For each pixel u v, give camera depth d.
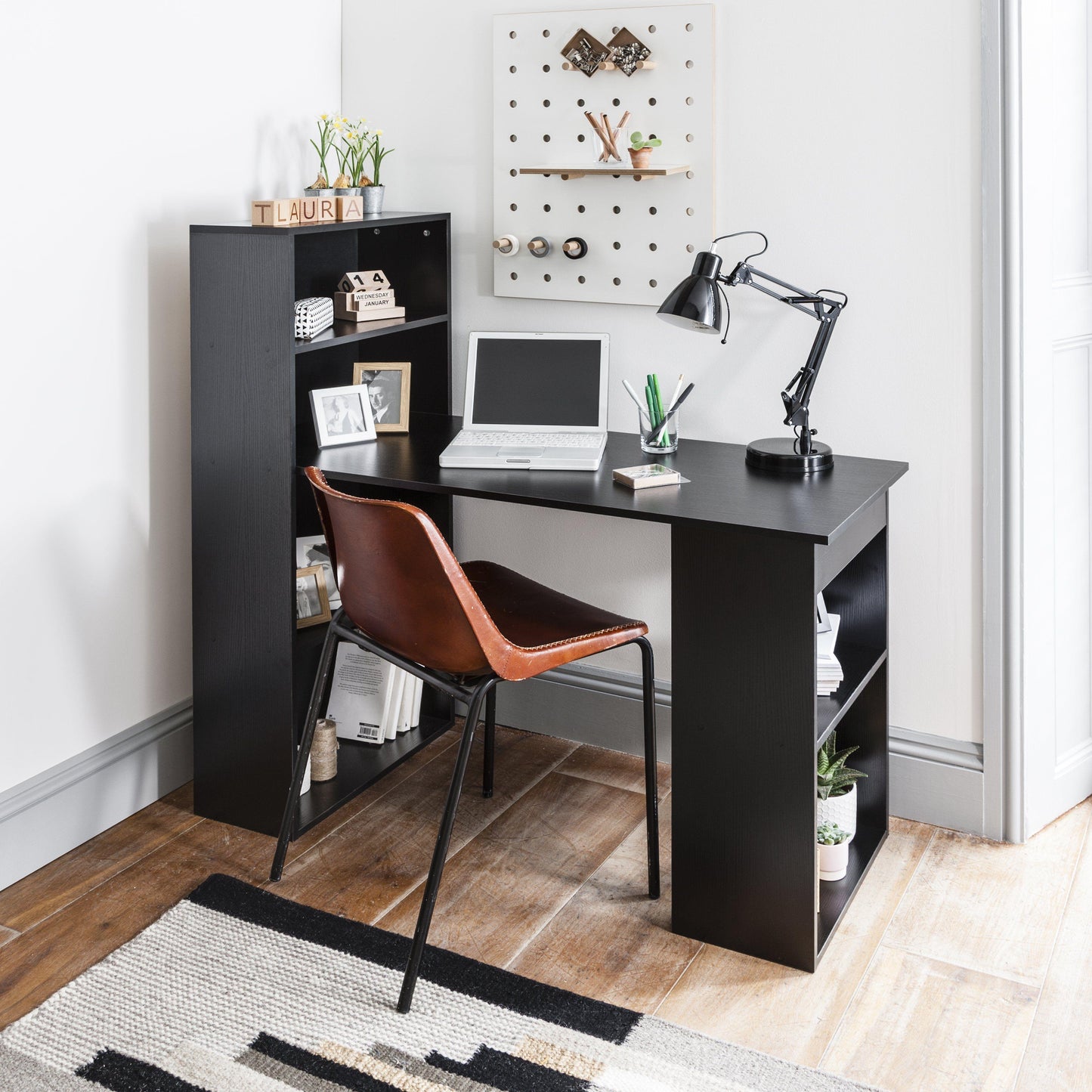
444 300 2.86
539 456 2.38
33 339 2.29
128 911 2.28
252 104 2.71
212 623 2.53
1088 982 2.08
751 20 2.48
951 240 2.38
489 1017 1.99
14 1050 1.89
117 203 2.42
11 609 2.32
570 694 2.99
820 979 2.10
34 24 2.20
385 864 2.45
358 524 2.03
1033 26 2.23
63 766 2.47
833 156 2.46
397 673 2.83
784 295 2.55
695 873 2.18
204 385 2.43
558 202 2.74
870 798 2.57
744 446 2.61
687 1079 1.85
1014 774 2.49
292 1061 1.88
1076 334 2.45
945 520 2.49
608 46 2.61
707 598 2.08
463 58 2.80
